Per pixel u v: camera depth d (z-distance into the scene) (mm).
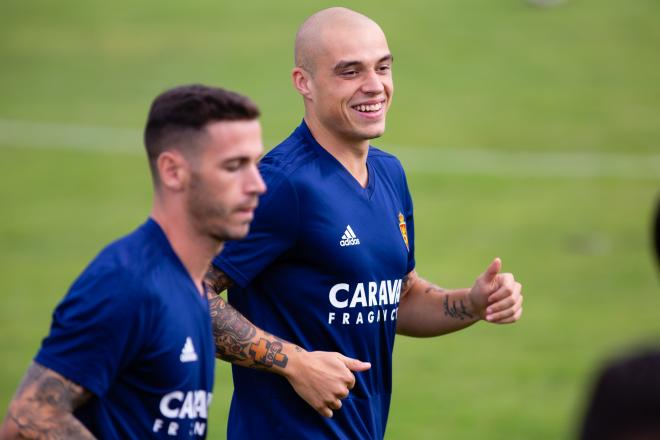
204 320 10211
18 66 74500
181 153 9664
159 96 9867
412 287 14797
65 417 9336
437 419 24641
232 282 13000
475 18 83500
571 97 67688
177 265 9922
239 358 12508
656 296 35312
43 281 36500
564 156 57000
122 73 73312
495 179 52625
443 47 77750
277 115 64062
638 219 45344
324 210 12914
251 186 9820
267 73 72750
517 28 81250
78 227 44281
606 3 85562
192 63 75125
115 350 9430
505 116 64312
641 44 77438
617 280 37156
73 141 59562
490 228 44312
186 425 10117
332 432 13242
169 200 9875
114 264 9547
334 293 13062
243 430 13398
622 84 70000
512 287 13594
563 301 34781
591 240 42188
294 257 13023
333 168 13219
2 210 46719
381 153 14164
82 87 70438
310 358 12422
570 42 78312
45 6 88312
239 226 9875
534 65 74062
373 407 13633
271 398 13211
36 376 9391
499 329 32062
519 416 24812
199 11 86688
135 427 9836
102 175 53219
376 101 13125
